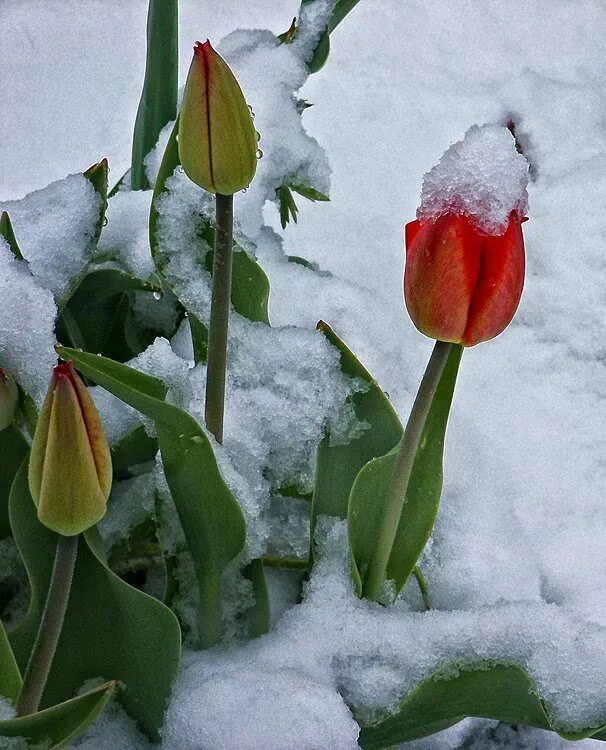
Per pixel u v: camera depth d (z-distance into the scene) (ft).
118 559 4.12
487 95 7.17
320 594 4.00
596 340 5.50
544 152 6.59
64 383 3.31
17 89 7.15
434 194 3.43
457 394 5.16
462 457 4.58
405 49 7.59
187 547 3.93
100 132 6.87
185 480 3.70
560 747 4.22
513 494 4.69
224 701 3.78
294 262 4.95
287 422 4.08
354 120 6.95
